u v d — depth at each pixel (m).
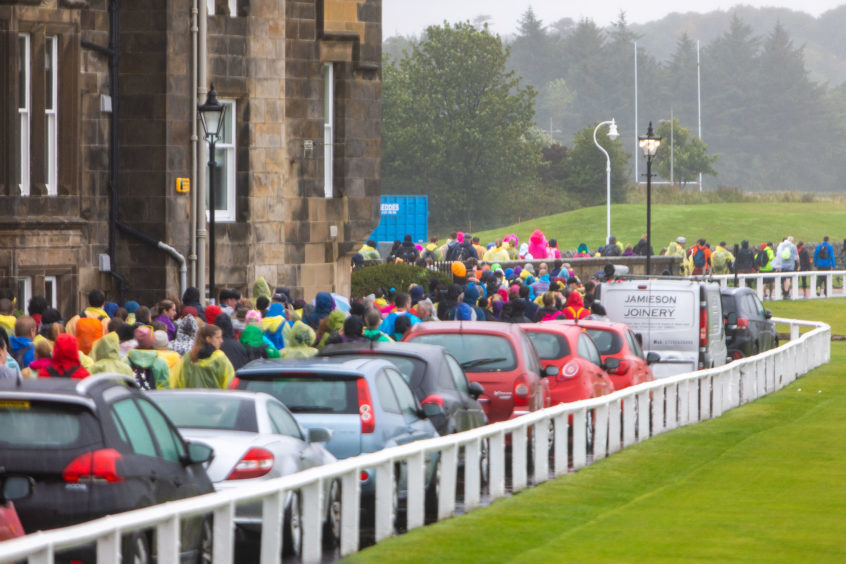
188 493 26.28
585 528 32.12
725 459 45.56
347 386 33.44
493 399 44.53
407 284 93.62
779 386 75.44
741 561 28.19
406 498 33.31
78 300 65.88
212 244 61.56
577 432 43.88
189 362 37.31
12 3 62.09
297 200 78.88
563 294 72.75
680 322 67.31
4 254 62.19
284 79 75.88
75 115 65.88
